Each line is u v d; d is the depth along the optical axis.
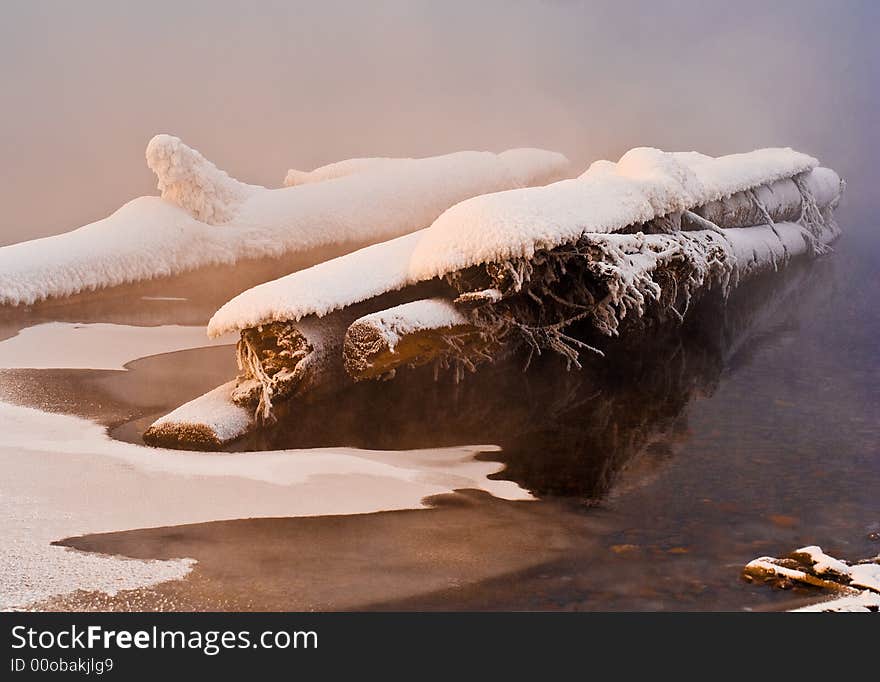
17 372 18.78
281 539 10.87
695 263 18.64
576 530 11.23
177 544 10.69
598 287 16.58
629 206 17.22
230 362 19.84
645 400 16.86
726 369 18.89
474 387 17.53
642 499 12.24
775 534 11.12
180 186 24.47
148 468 13.27
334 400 16.17
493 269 15.38
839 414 15.92
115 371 19.02
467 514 11.70
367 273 15.95
